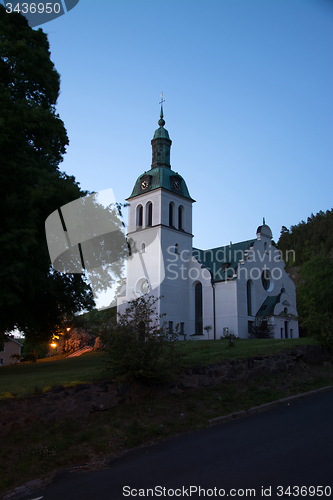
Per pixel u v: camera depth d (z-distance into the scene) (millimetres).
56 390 11500
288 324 49375
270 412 12930
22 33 23984
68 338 62062
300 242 167250
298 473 8016
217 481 8008
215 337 48156
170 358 13516
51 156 24875
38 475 9328
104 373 13820
